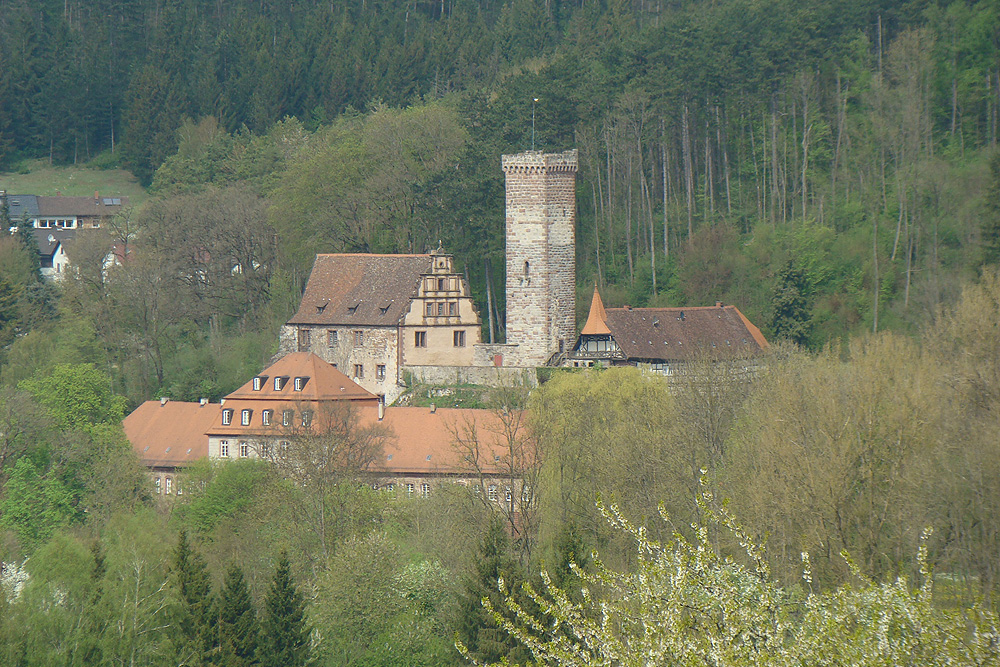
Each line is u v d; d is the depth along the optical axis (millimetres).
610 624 93875
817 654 87938
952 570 187250
